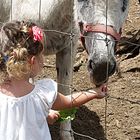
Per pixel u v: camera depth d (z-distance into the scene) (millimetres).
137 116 5027
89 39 3609
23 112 2955
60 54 4426
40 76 5664
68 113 3793
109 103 5223
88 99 3342
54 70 5809
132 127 4867
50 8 4039
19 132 2951
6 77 2930
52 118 3240
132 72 5758
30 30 2916
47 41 4195
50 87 3072
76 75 5738
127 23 6828
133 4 7301
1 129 2941
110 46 3529
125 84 5531
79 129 4863
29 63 2916
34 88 3020
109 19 3572
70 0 4027
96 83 3490
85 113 5090
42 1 4043
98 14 3588
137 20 6918
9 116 2943
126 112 5082
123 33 6512
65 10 4070
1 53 2871
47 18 4059
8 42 2875
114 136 4766
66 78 4453
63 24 4164
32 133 2982
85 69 5844
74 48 4402
